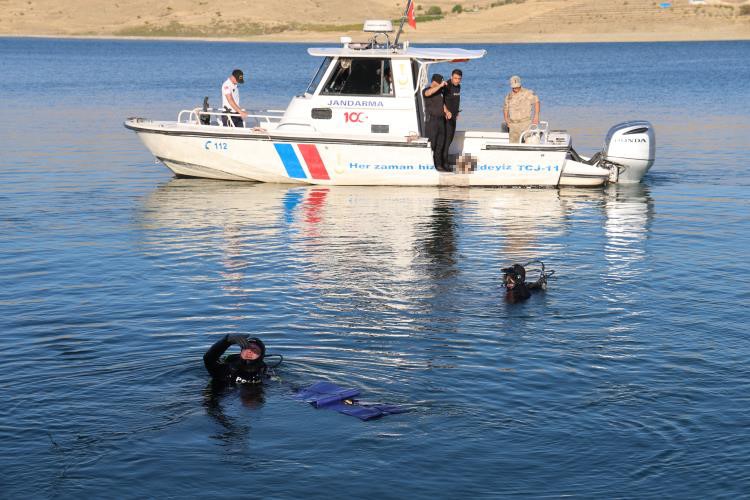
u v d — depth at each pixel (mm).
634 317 10234
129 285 11484
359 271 12188
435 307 10539
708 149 24125
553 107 36000
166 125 18797
